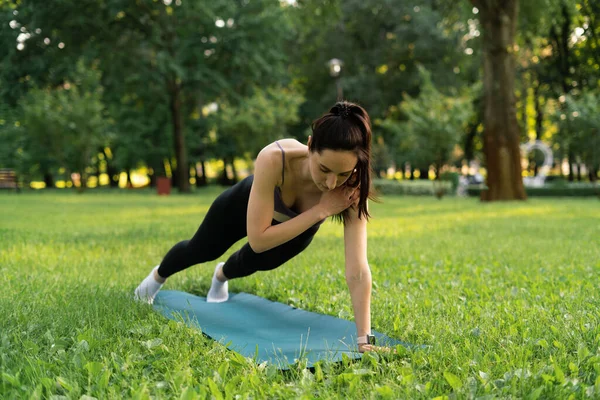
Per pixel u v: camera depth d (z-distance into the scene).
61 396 2.04
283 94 28.70
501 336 2.91
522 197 18.50
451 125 22.44
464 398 2.08
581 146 20.27
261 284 4.69
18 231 8.73
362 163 2.50
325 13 25.23
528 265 5.60
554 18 19.48
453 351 2.58
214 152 33.25
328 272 5.16
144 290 3.97
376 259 6.08
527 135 35.22
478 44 23.45
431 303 3.75
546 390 2.13
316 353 2.71
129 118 32.44
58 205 16.91
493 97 18.28
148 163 36.53
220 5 25.83
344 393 2.19
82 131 26.17
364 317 2.77
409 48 33.84
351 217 2.82
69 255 6.37
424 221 11.37
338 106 2.43
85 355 2.54
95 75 26.44
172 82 27.81
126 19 26.27
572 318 3.24
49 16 24.55
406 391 2.14
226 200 3.32
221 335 3.10
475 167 36.62
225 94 28.20
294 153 2.79
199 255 3.58
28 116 25.52
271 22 26.23
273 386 2.18
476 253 6.55
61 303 3.62
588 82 28.09
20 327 2.98
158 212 13.98
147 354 2.61
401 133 24.44
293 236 2.73
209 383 2.12
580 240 7.79
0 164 30.31
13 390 2.10
